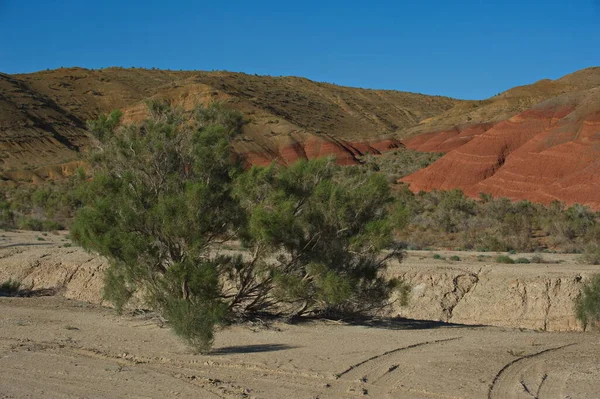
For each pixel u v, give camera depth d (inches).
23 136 4554.6
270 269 609.9
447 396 376.5
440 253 1238.9
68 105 5821.9
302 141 4197.8
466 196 2942.9
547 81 5634.8
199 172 593.0
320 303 648.4
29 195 2488.9
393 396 377.1
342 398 373.7
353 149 4554.6
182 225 561.9
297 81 7810.0
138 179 594.2
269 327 601.9
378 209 641.0
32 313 693.3
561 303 770.8
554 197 2610.7
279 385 399.9
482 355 481.7
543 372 430.9
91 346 511.5
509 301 791.7
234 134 647.8
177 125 619.5
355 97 7731.3
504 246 1401.3
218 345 521.0
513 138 3280.0
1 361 458.3
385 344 522.9
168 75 7253.9
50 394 378.6
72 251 1071.0
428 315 791.1
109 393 381.4
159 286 598.5
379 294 660.1
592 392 381.7
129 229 578.2
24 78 6230.3
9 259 995.3
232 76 6934.1
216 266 601.9
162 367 446.0
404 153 4480.8
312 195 614.2
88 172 625.3
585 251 1240.8
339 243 615.2
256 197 601.3
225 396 376.2
